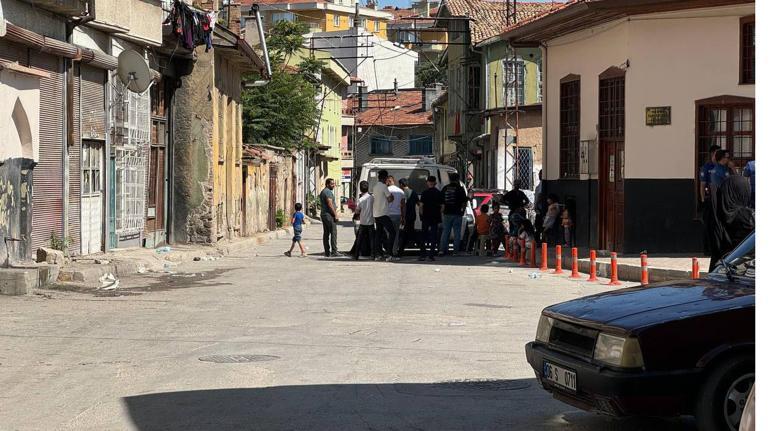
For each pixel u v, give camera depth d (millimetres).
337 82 90312
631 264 22766
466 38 60500
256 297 17969
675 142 25297
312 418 8625
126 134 26297
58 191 21703
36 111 19875
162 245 30375
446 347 12422
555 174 30703
